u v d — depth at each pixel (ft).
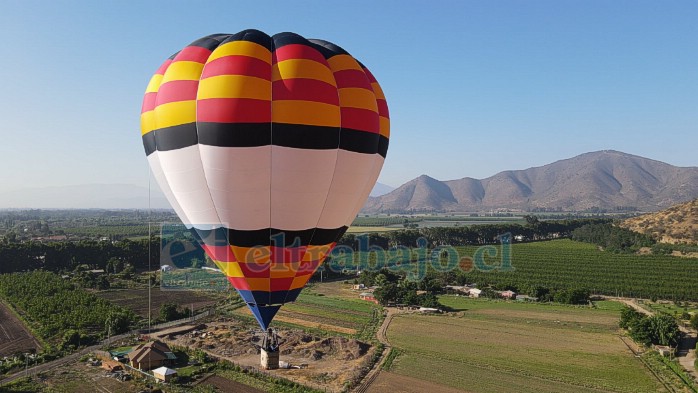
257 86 62.59
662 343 144.46
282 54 65.77
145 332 158.92
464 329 170.40
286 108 62.59
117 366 123.13
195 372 119.96
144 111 72.38
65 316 166.61
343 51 72.79
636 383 117.70
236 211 66.23
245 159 63.00
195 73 65.87
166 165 68.49
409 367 127.65
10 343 146.72
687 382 116.47
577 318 189.26
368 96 69.92
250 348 141.08
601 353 142.82
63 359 131.23
